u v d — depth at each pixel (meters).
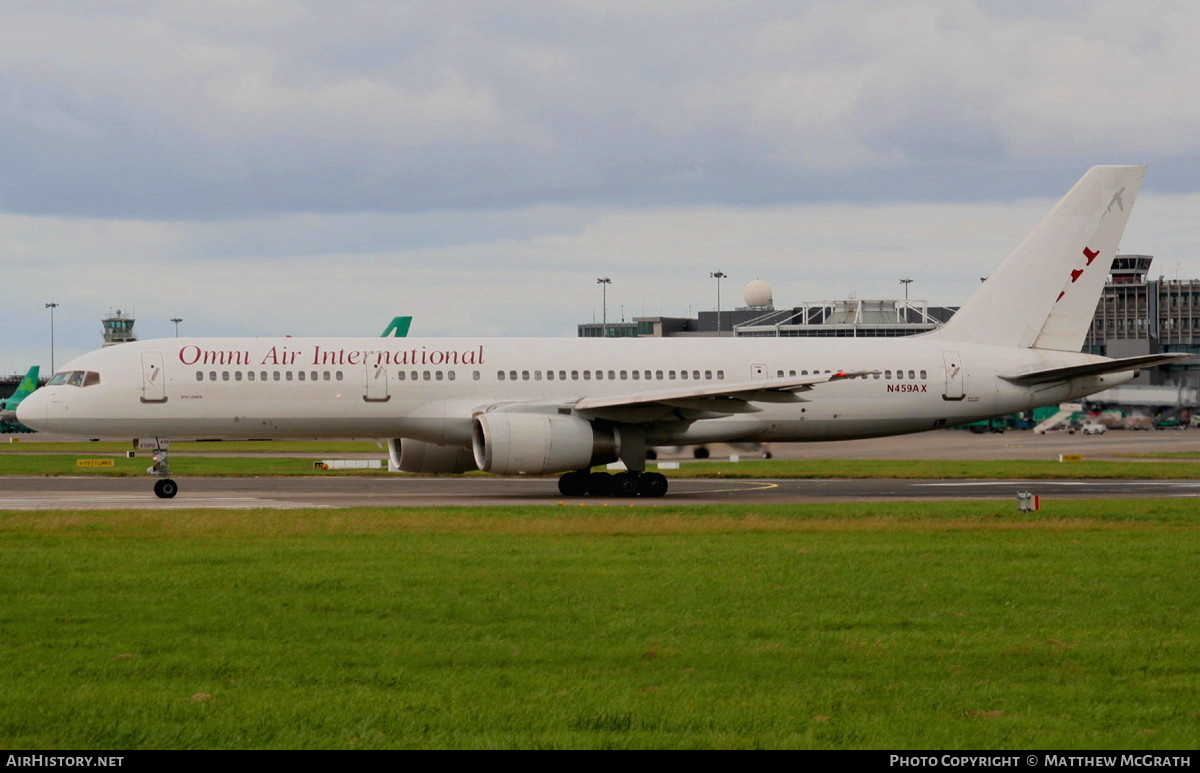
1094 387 115.25
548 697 30.97
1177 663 34.91
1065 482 116.12
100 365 99.25
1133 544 61.09
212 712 29.52
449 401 103.12
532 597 44.91
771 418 108.56
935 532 67.31
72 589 46.31
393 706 30.09
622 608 42.91
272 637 37.94
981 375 112.31
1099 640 37.97
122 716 29.16
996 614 42.22
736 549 58.59
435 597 44.78
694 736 27.89
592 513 77.75
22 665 34.03
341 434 103.19
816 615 41.84
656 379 106.75
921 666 34.56
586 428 96.50
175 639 37.50
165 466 100.44
